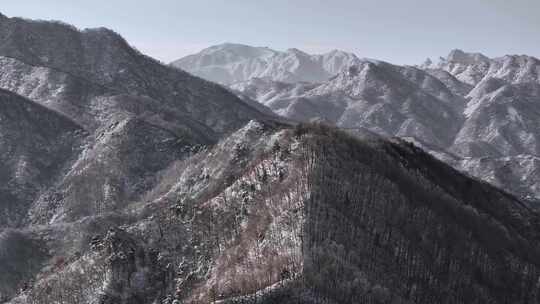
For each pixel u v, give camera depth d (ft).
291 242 354.13
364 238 380.99
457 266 428.97
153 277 411.13
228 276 359.66
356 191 433.48
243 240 395.75
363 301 321.52
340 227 375.86
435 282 387.55
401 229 426.51
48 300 436.35
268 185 440.86
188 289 385.29
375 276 350.64
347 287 323.78
